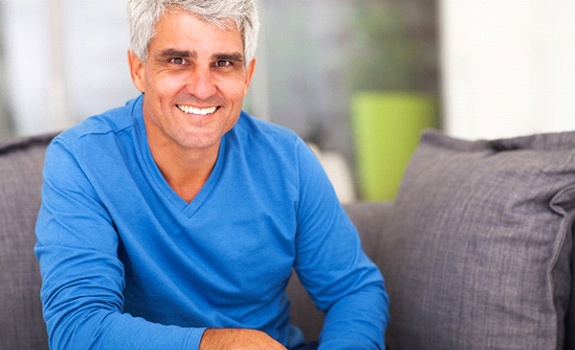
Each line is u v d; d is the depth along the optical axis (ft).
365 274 4.92
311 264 4.96
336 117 17.37
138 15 4.19
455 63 17.61
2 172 5.41
